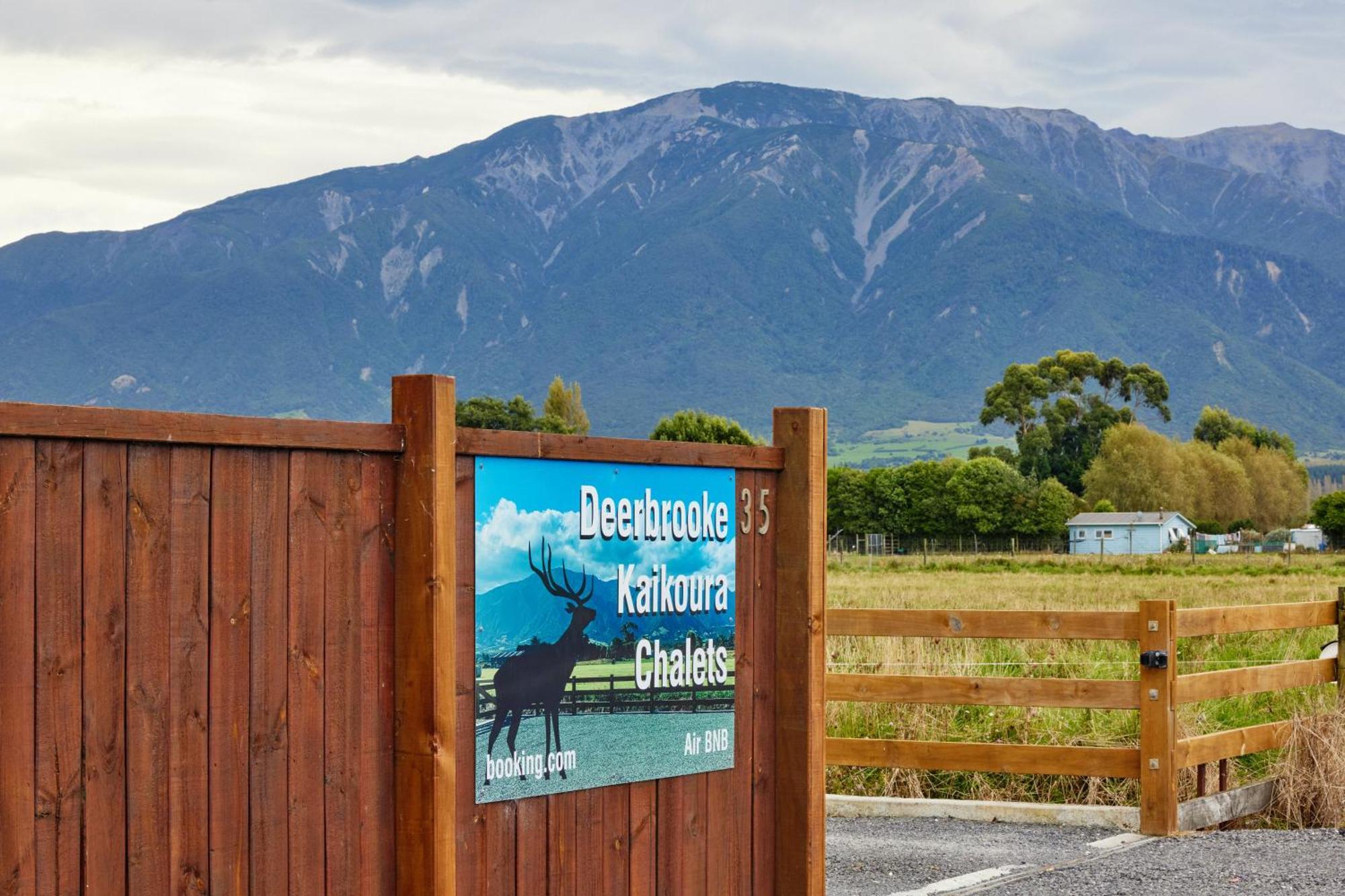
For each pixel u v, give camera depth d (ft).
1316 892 22.88
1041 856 25.79
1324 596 113.29
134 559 12.31
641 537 16.71
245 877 12.99
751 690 18.11
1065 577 178.29
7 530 11.50
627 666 16.51
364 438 13.94
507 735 15.19
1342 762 30.07
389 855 14.21
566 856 15.83
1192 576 170.50
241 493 13.10
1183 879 23.81
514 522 15.35
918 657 40.83
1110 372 445.37
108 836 12.04
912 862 25.41
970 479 349.82
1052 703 28.60
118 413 12.14
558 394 329.93
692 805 17.31
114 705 12.12
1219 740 29.35
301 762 13.47
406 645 14.21
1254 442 467.11
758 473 18.28
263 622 13.23
